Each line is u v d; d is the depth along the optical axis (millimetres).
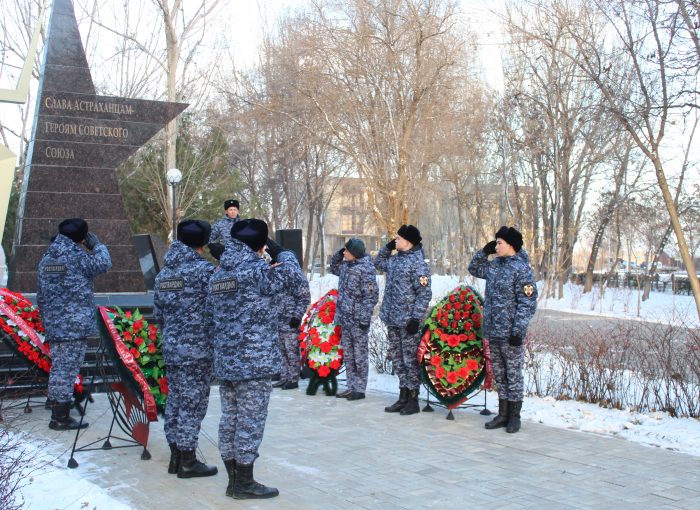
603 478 5004
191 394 5102
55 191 10766
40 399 8023
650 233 33531
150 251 12812
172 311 5137
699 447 5832
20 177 19078
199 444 6203
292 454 5691
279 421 7000
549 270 27656
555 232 28000
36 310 7473
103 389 8492
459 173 27953
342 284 8219
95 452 5836
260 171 34625
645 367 7949
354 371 8281
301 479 5000
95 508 4293
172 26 18875
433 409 7625
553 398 7922
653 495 4621
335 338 8523
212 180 24828
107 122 11117
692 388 7125
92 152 11023
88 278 6848
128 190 23078
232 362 4582
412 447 5926
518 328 6359
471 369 7094
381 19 16875
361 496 4609
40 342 7113
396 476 5066
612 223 36031
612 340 9750
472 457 5590
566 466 5324
